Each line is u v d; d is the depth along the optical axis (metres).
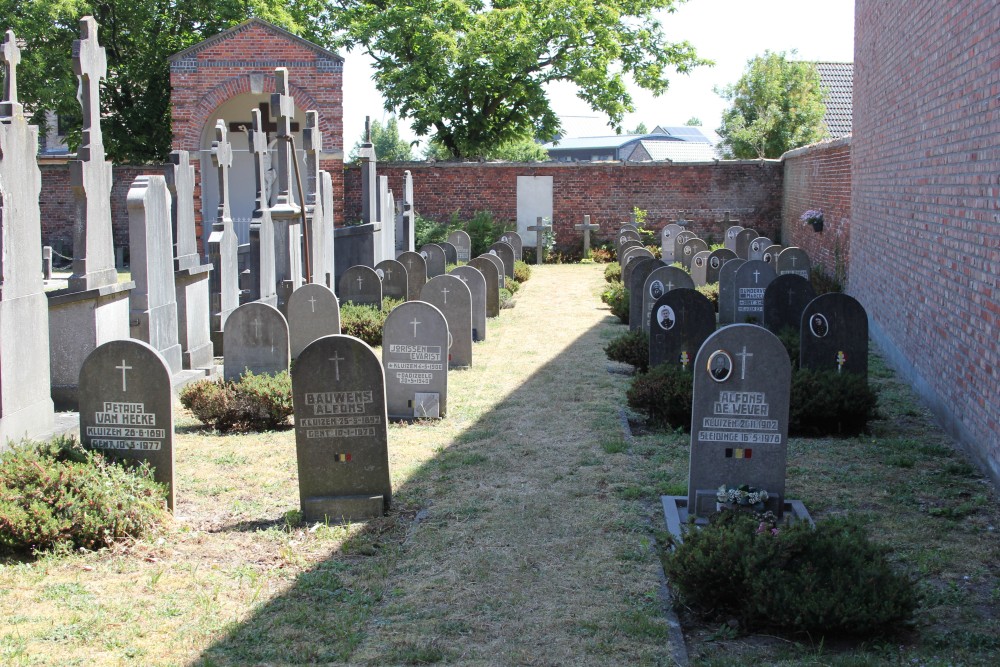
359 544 6.99
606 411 11.02
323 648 5.43
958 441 9.59
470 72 32.91
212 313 15.04
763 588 5.58
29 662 5.23
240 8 32.41
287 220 15.90
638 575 6.44
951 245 10.17
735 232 25.72
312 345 7.48
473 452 9.44
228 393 10.49
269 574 6.49
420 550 6.90
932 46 11.34
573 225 33.09
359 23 33.78
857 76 18.02
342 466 7.63
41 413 9.10
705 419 7.41
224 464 9.16
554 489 8.28
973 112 9.41
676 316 11.59
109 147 32.81
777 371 7.32
